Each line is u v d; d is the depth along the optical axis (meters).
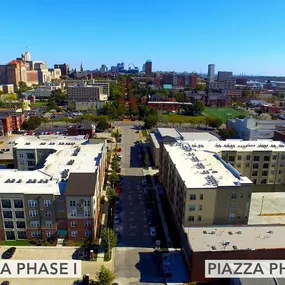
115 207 108.81
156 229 95.00
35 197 84.56
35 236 88.31
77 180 89.06
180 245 86.62
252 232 77.62
